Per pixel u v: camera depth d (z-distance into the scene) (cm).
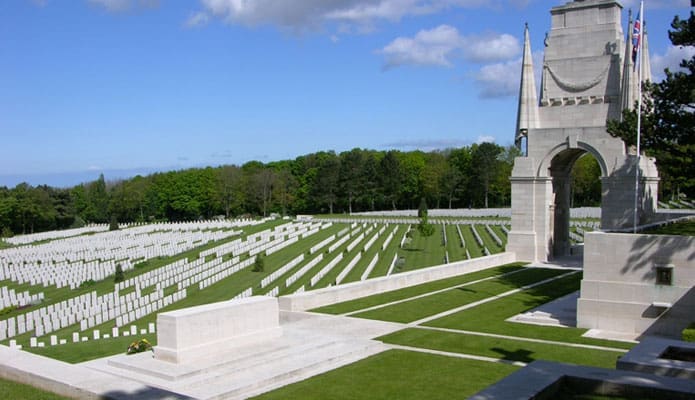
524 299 3225
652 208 4575
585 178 13112
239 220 12425
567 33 4531
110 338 2891
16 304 4778
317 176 15925
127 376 1869
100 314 4100
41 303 4828
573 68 4509
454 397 1680
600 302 2538
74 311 4241
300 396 1720
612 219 4306
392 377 1886
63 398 1418
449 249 7575
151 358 2009
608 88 4388
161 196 16700
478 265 4362
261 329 2258
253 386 1791
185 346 1972
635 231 2800
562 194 5050
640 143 3114
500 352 2183
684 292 2367
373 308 3047
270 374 1884
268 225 10869
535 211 4706
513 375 1385
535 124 4656
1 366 1619
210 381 1823
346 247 7625
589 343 2308
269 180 15925
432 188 15100
